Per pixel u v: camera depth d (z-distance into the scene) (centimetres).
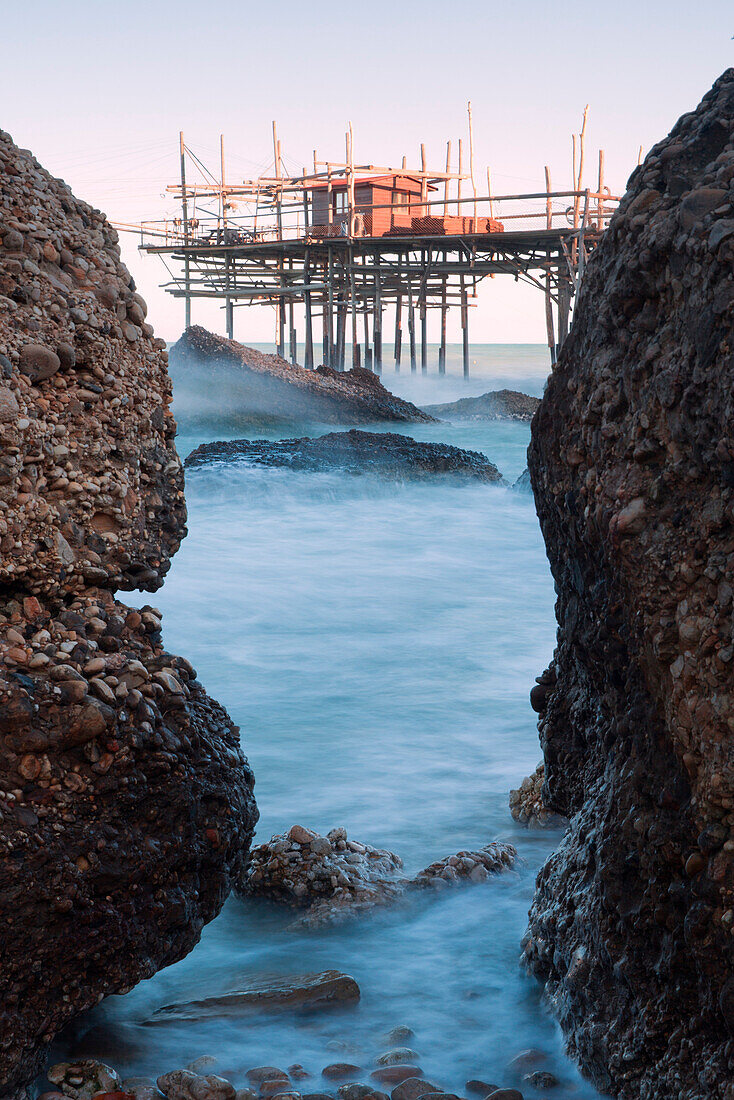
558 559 406
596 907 330
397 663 883
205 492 1727
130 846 315
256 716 738
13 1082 293
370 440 2077
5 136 393
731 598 283
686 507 309
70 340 368
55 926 298
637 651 320
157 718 332
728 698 281
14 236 366
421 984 393
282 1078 326
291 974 402
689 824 292
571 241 3300
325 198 4344
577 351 385
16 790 298
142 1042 351
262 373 3197
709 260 303
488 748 670
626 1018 311
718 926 272
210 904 356
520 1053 347
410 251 4006
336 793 594
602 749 374
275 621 1039
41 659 321
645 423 327
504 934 431
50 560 346
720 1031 274
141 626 371
